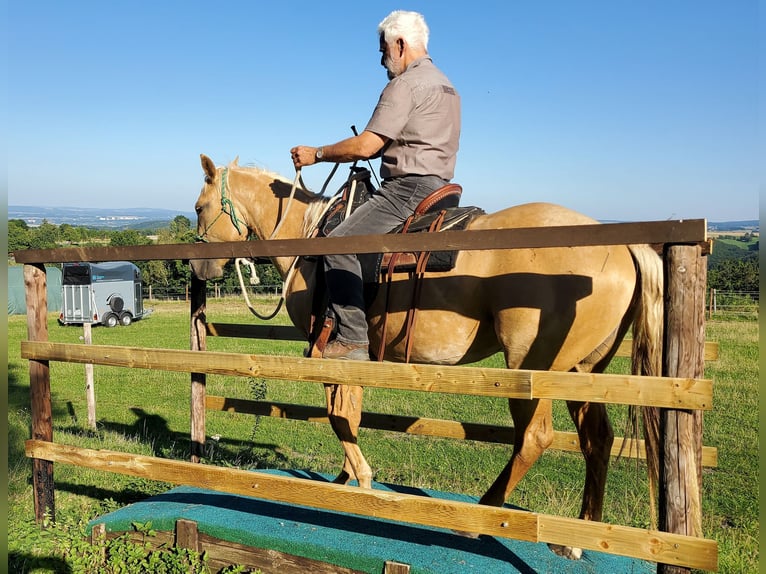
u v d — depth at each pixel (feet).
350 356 10.81
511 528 8.03
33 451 13.03
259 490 9.87
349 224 10.94
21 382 35.09
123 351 11.55
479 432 13.74
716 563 6.95
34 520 13.46
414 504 8.63
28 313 13.23
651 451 8.70
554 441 13.11
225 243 10.32
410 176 10.82
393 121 10.44
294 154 11.64
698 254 7.29
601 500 10.16
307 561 10.11
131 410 27.91
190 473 10.59
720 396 29.01
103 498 15.42
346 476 12.80
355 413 11.48
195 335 16.10
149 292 114.62
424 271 10.15
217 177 14.85
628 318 9.49
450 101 10.96
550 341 9.29
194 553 10.87
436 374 8.55
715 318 63.87
